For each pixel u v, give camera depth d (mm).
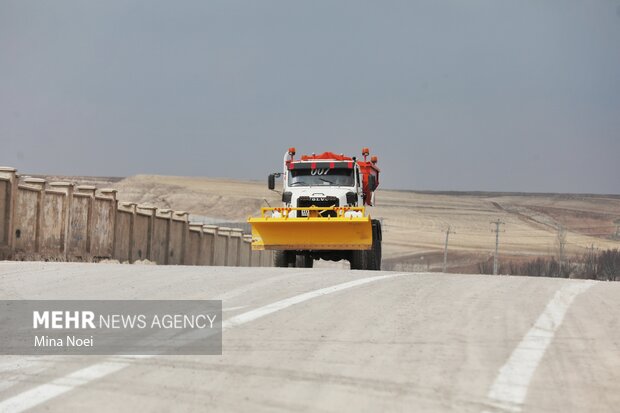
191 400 13227
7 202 57656
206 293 26094
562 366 15898
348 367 15578
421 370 15406
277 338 18359
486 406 13141
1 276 31484
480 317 21203
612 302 24531
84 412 12539
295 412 12586
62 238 66188
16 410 12672
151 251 83688
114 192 74812
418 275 34375
